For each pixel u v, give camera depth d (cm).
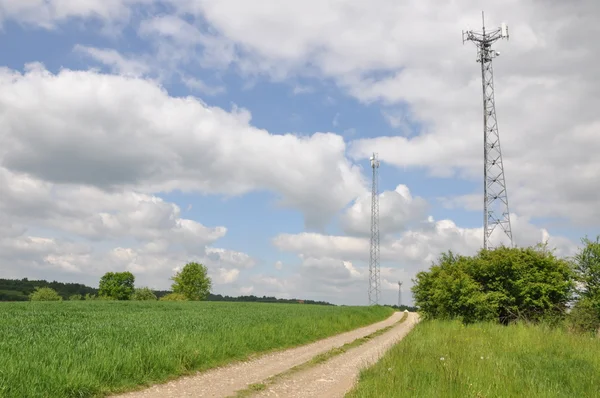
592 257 3159
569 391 1221
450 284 3541
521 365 1512
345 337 2972
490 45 4316
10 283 12050
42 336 1650
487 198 4141
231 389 1266
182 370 1445
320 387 1341
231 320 2783
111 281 10194
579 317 2981
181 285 10325
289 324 2823
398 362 1438
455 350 1722
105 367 1231
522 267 3512
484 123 4206
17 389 985
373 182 8150
